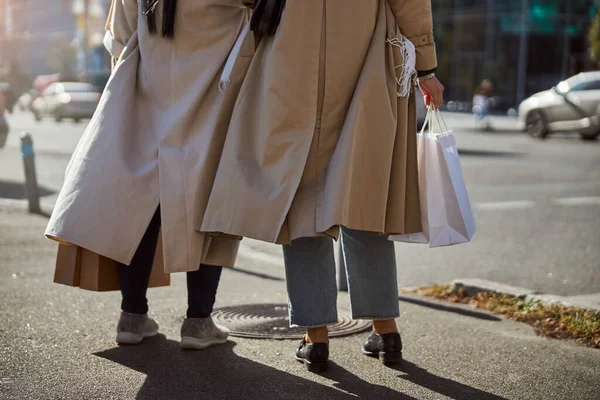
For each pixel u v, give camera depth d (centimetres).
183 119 343
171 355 369
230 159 327
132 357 365
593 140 2223
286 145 321
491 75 4066
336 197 311
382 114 323
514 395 328
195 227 339
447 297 522
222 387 328
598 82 2159
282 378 341
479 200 1062
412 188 339
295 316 346
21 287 503
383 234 343
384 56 329
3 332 400
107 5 5831
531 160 1641
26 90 4497
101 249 337
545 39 3953
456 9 4247
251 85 332
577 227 858
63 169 1356
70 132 2448
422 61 339
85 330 408
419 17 332
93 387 325
